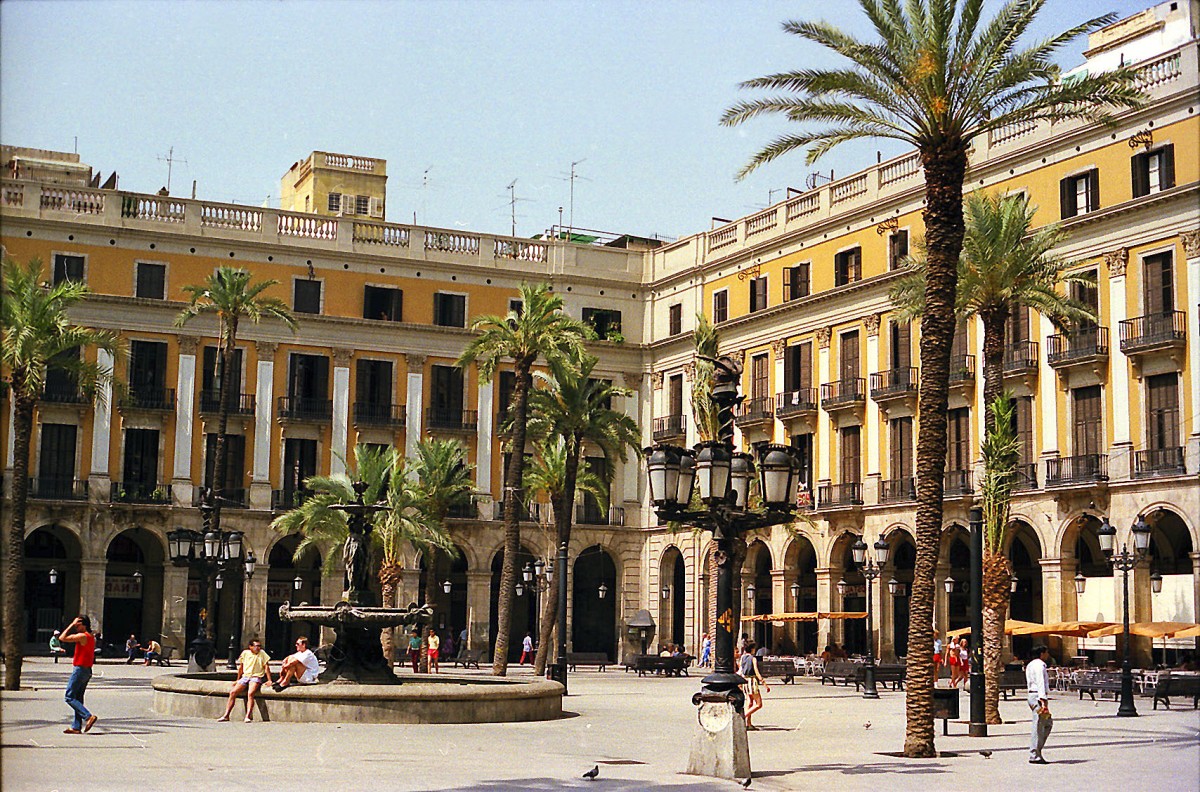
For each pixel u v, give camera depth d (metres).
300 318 60.75
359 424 61.28
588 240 73.94
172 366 58.91
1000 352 32.91
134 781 15.65
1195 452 40.31
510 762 19.31
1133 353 41.94
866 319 53.31
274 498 60.00
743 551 54.00
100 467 57.53
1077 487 43.28
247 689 25.31
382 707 25.38
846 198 55.09
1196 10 47.53
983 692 25.73
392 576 53.00
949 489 48.81
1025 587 50.62
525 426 47.59
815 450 55.44
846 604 55.41
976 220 32.84
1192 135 40.94
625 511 65.50
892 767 19.78
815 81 24.95
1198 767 19.94
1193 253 40.75
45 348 36.34
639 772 18.33
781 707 34.47
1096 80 26.14
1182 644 41.22
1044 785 17.56
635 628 63.31
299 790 15.23
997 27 24.36
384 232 62.78
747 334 59.75
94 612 56.97
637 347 65.69
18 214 56.56
